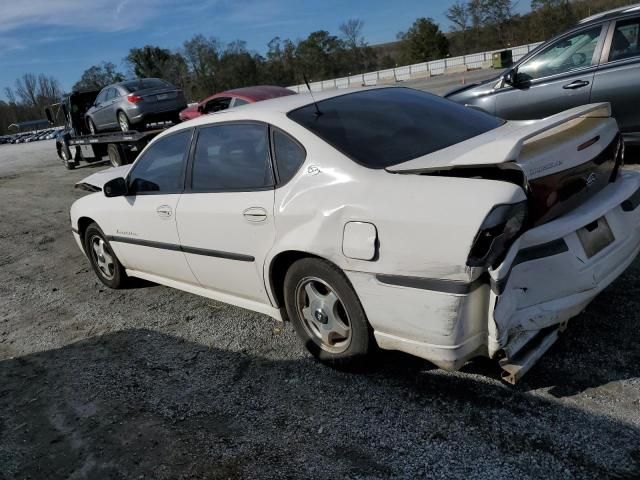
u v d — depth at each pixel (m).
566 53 6.15
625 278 3.73
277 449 2.68
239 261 3.50
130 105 13.31
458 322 2.47
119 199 4.56
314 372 3.29
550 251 2.58
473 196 2.39
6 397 3.58
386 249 2.61
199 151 3.82
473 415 2.67
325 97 3.53
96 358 3.93
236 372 3.44
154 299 4.90
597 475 2.21
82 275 5.97
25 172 18.08
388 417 2.77
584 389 2.71
